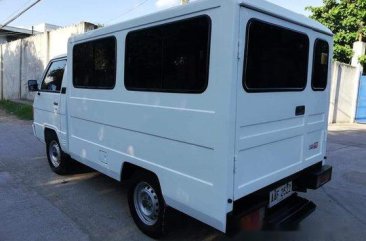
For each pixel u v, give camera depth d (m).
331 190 5.48
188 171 3.09
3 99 20.22
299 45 3.52
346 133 11.67
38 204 4.65
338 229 4.11
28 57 17.94
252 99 2.92
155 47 3.35
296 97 3.56
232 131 2.76
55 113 5.54
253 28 2.86
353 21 16.81
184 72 3.04
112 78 4.02
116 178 4.12
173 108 3.17
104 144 4.27
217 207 2.86
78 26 13.06
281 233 3.94
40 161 6.84
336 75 14.05
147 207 3.81
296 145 3.68
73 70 4.86
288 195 3.74
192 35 2.96
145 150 3.57
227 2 2.67
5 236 3.76
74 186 5.37
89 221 4.16
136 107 3.63
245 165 2.96
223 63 2.71
